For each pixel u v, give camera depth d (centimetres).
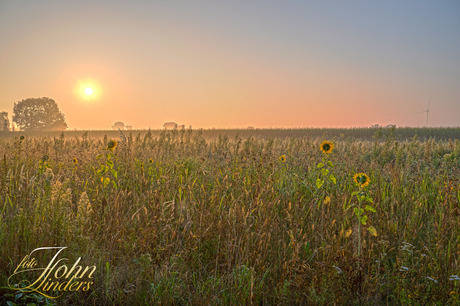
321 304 348
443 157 1093
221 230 454
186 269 403
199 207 523
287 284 361
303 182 614
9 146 910
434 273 396
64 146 1042
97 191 552
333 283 366
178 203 535
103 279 357
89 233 430
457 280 364
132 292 348
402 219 543
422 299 351
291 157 867
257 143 1198
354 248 416
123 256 400
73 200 544
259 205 512
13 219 411
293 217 507
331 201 539
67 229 401
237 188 607
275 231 465
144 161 773
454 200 547
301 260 417
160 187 585
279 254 426
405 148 1282
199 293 353
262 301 371
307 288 365
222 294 356
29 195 472
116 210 478
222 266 413
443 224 465
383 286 386
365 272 398
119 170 707
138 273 373
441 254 421
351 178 663
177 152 960
